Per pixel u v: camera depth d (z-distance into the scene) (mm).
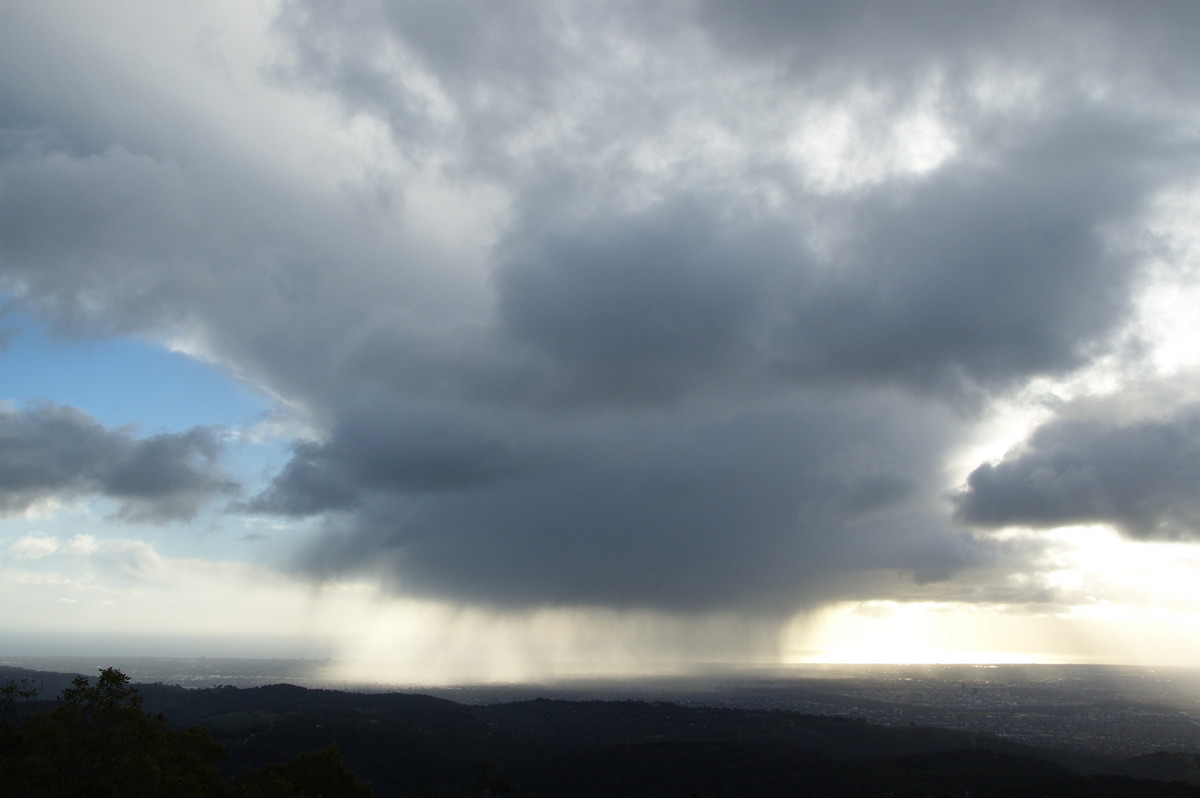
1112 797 104938
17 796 48344
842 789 121938
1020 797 109875
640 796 133250
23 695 57500
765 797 124000
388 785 141375
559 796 142875
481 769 144750
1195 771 135375
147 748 56156
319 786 75125
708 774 140875
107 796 50375
